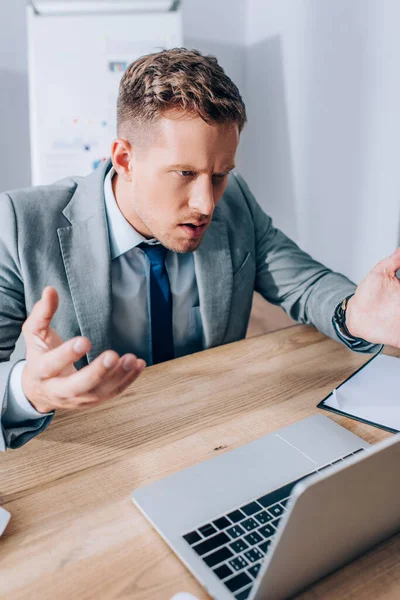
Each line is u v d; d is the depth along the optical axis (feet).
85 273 3.26
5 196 3.32
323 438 2.35
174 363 3.05
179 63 2.61
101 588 1.63
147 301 3.57
